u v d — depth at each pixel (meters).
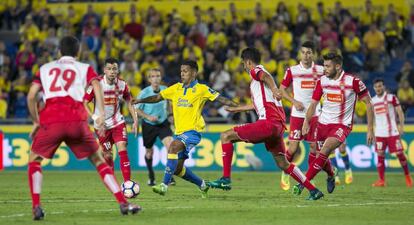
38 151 26.97
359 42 76.00
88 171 63.97
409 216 28.58
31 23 84.75
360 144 61.66
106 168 27.52
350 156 61.81
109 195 38.50
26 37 84.38
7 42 87.81
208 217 27.98
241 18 86.19
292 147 42.88
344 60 73.44
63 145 65.50
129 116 66.00
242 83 66.69
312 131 42.25
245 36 77.56
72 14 86.38
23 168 65.56
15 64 79.38
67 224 25.83
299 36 76.75
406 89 70.19
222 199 36.00
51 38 82.19
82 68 27.12
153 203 33.75
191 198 36.59
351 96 36.53
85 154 27.27
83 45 80.81
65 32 83.88
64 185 46.62
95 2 91.56
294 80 42.41
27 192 40.88
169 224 25.91
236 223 26.27
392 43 77.19
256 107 34.56
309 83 42.22
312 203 33.78
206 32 80.31
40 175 27.22
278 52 74.00
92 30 81.94
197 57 75.50
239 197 37.22
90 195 38.50
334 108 36.75
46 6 91.75
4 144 65.94
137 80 74.38
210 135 63.31
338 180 48.97
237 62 74.81
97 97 26.91
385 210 30.72
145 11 86.44
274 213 29.36
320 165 36.59
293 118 42.62
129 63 74.94
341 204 33.31
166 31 81.69
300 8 78.00
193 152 63.59
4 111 73.69
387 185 48.28
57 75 26.92
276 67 72.69
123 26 84.19
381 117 49.41
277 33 76.69
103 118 26.80
